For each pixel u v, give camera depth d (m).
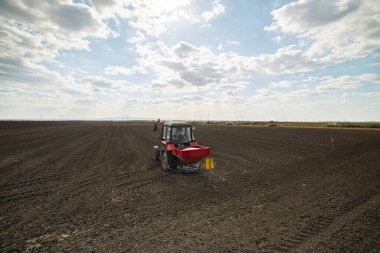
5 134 28.06
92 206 5.76
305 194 6.52
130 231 4.36
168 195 6.64
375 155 12.74
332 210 5.24
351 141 20.25
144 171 9.80
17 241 4.02
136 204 5.90
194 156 8.85
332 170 9.45
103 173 9.38
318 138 24.20
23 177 8.59
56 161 11.64
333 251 3.49
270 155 13.86
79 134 29.84
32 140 21.30
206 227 4.50
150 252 3.59
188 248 3.68
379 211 5.08
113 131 37.69
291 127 52.31
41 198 6.36
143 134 31.02
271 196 6.43
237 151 15.66
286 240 3.90
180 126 10.17
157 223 4.72
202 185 7.71
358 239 3.85
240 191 6.98
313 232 4.17
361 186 7.09
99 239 4.06
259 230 4.32
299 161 11.73
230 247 3.69
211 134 31.61
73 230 4.45
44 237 4.17
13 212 5.36
